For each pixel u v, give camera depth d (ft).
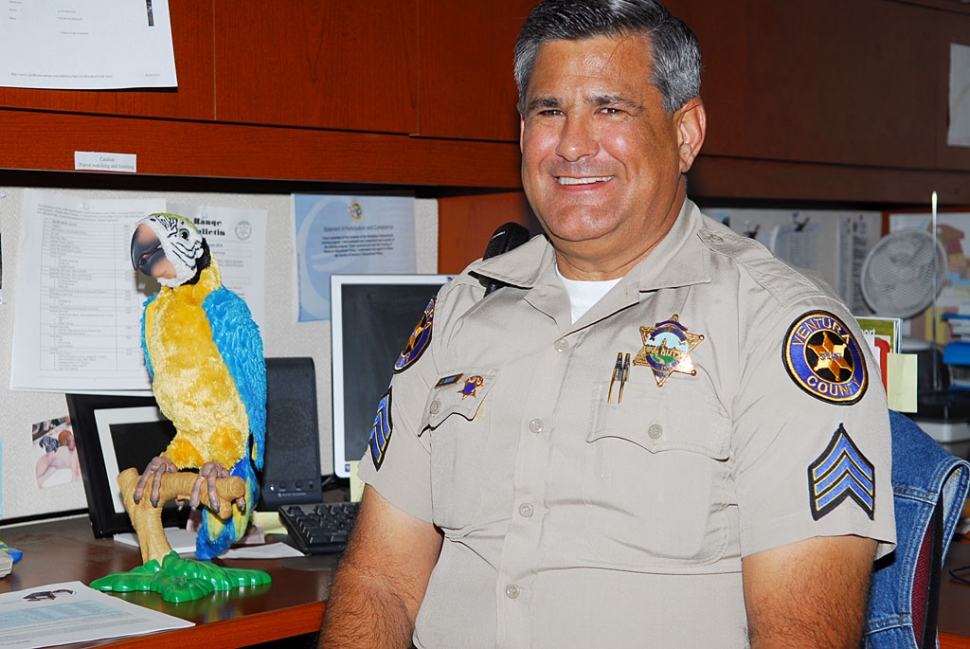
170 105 4.39
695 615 3.10
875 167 6.93
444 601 3.49
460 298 3.85
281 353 5.83
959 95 7.36
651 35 3.36
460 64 5.22
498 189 6.00
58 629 3.59
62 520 5.21
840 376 3.04
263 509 5.14
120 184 5.24
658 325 3.34
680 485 3.13
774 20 6.22
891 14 6.85
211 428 4.37
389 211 6.15
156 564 4.18
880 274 7.93
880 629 3.57
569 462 3.28
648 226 3.42
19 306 5.00
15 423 5.05
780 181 6.40
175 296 4.35
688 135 3.59
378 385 5.53
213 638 3.71
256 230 5.68
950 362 7.88
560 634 3.20
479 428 3.49
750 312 3.21
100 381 5.19
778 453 3.02
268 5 4.60
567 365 3.41
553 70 3.39
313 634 4.51
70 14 4.16
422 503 3.79
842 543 2.95
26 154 4.12
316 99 4.77
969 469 3.59
